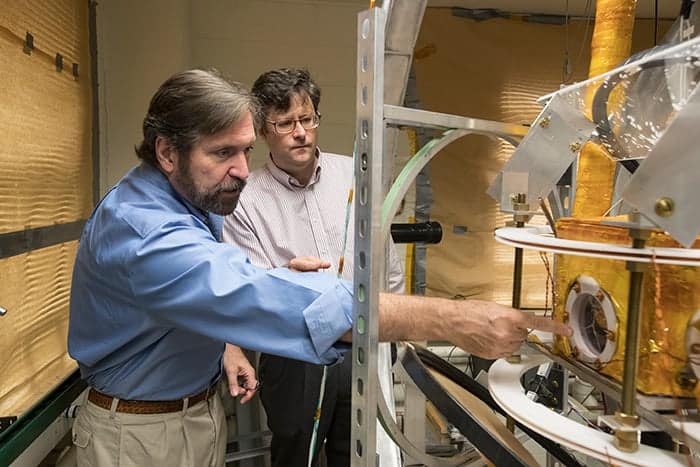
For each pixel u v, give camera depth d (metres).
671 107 0.53
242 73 2.41
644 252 0.48
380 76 0.57
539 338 0.80
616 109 0.61
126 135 2.15
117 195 1.00
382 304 0.65
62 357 1.72
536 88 2.53
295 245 1.57
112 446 1.14
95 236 0.98
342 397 1.47
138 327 1.02
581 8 2.45
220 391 1.44
